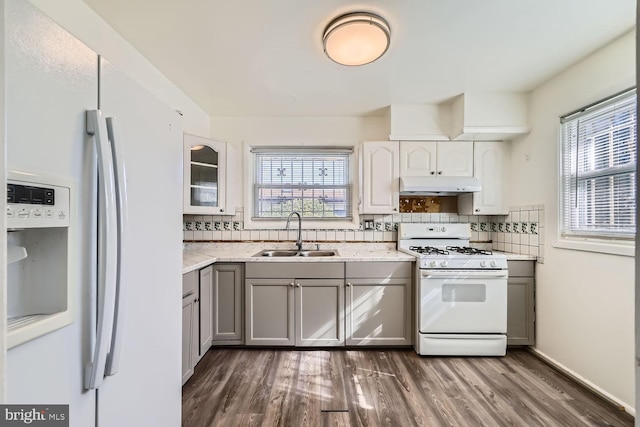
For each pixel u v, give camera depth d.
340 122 2.79
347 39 1.48
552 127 2.06
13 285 0.59
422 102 2.46
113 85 0.76
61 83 0.60
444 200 2.83
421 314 2.15
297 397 1.65
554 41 1.61
